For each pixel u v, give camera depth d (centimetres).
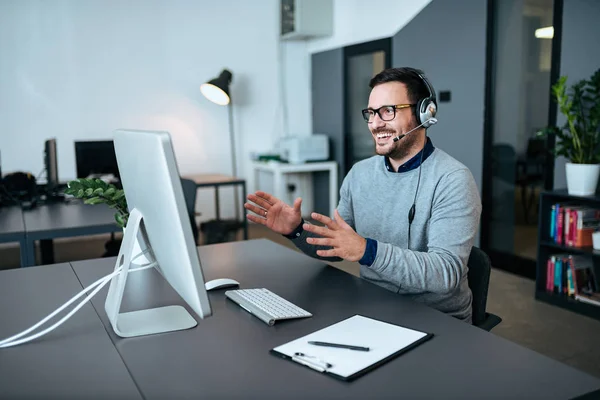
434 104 161
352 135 571
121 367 106
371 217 180
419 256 142
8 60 500
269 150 622
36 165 520
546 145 363
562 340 277
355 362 105
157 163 97
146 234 125
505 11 386
